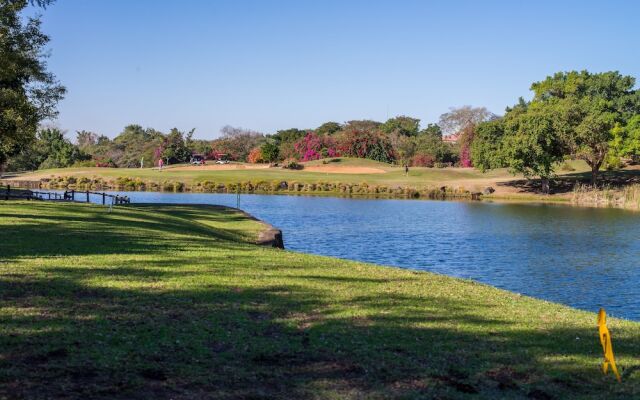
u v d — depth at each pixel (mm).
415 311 10180
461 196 73875
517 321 9922
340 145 114938
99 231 18938
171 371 6734
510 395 6570
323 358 7461
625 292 20375
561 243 32562
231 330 8391
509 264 25969
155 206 39250
